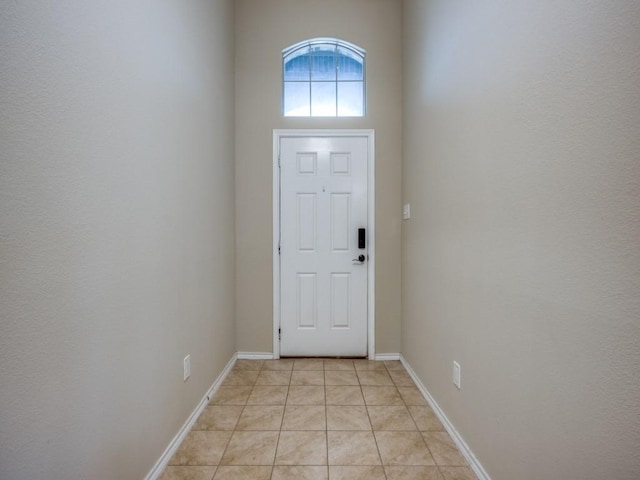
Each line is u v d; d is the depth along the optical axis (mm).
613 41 799
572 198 935
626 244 773
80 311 1000
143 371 1356
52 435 897
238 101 2885
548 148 1030
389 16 2871
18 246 802
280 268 2928
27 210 824
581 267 903
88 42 1031
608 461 824
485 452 1421
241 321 2916
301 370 2658
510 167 1237
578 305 915
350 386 2383
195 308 1926
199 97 1989
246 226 2906
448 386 1821
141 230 1341
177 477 1477
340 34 2869
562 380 975
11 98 781
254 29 2873
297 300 2930
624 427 784
